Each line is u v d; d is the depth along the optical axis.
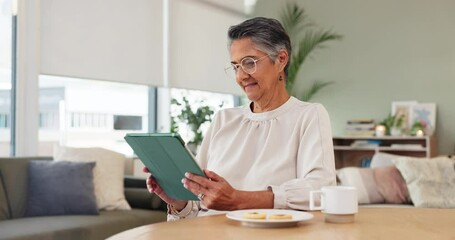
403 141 5.72
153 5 5.18
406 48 5.83
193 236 1.03
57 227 2.94
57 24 4.28
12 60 4.09
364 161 5.86
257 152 1.53
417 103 5.72
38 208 3.39
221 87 5.96
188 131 5.64
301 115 1.50
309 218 1.13
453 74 5.61
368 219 1.23
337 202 1.17
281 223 1.11
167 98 5.41
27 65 4.11
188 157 1.20
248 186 1.49
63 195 3.40
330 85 6.20
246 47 1.48
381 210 1.40
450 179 4.06
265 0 6.52
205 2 5.80
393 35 5.90
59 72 4.30
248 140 1.54
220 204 1.28
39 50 4.14
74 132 4.61
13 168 3.47
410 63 5.81
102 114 4.90
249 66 1.48
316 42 6.07
